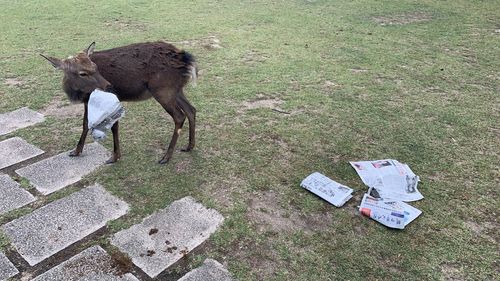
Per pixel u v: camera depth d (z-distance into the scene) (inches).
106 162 104.9
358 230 85.4
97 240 80.9
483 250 81.0
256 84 150.7
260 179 100.0
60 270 73.8
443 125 126.2
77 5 255.1
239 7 254.8
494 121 128.7
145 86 99.4
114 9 246.4
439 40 199.9
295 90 146.9
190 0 270.5
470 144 116.4
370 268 76.4
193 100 137.9
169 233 82.8
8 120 123.4
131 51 97.4
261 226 85.6
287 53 181.2
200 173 101.7
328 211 90.3
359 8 253.8
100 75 92.7
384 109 135.0
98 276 72.8
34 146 110.9
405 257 78.9
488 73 164.1
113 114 90.3
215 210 89.4
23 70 158.1
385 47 190.2
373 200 92.4
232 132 119.7
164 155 108.6
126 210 88.7
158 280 72.6
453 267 77.0
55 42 188.5
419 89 149.9
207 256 78.0
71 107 132.7
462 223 87.7
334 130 122.0
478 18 234.5
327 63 171.2
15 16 228.8
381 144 115.7
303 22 225.8
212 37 199.6
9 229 82.8
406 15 240.4
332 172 103.3
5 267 74.4
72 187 95.4
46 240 80.4
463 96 145.0
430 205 92.7
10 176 98.7
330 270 75.8
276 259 77.8
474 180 101.5
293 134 119.3
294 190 96.5
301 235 83.6
